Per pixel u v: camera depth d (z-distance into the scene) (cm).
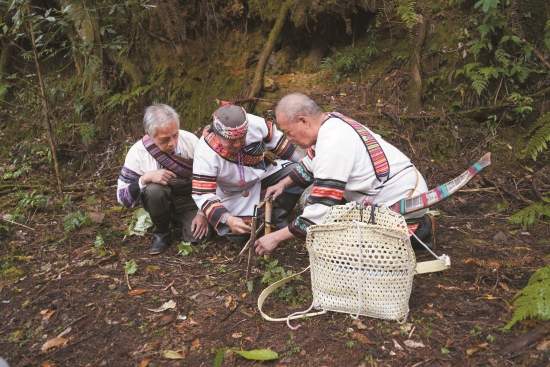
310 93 495
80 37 554
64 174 512
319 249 265
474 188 416
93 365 247
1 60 620
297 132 285
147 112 323
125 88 560
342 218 266
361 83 492
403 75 478
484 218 379
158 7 507
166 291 303
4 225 391
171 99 527
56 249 359
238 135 298
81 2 529
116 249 355
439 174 430
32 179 500
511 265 308
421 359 239
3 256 352
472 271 306
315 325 265
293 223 283
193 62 529
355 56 496
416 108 464
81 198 452
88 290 306
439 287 292
